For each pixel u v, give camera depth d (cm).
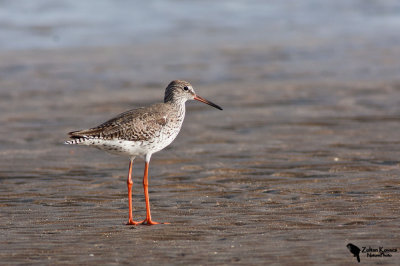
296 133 1714
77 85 2361
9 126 1822
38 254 908
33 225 1051
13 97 2181
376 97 2122
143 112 1159
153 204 1177
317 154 1505
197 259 880
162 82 2403
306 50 2972
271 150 1553
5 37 3197
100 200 1207
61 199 1208
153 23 3600
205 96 2189
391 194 1182
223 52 2944
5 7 3747
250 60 2775
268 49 3005
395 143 1587
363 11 3931
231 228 1020
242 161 1462
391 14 3838
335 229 995
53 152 1575
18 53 2908
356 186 1241
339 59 2773
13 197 1219
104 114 1958
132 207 1165
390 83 2320
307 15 3856
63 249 930
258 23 3650
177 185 1294
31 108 2034
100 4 3953
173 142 1652
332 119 1859
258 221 1052
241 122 1850
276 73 2533
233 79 2439
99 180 1342
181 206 1156
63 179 1348
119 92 2253
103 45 3095
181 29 3478
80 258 891
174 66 2672
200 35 3341
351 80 2384
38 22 3506
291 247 918
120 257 894
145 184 1124
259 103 2078
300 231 991
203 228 1026
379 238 945
